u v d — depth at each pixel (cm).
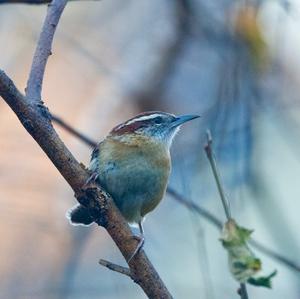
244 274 640
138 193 816
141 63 1459
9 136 1448
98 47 1549
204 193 1216
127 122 862
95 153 831
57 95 1600
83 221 834
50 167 1425
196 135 1284
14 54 1511
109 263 620
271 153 1316
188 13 1345
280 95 1336
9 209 1359
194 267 1259
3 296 1275
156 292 619
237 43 1207
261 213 1128
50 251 1330
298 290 1154
